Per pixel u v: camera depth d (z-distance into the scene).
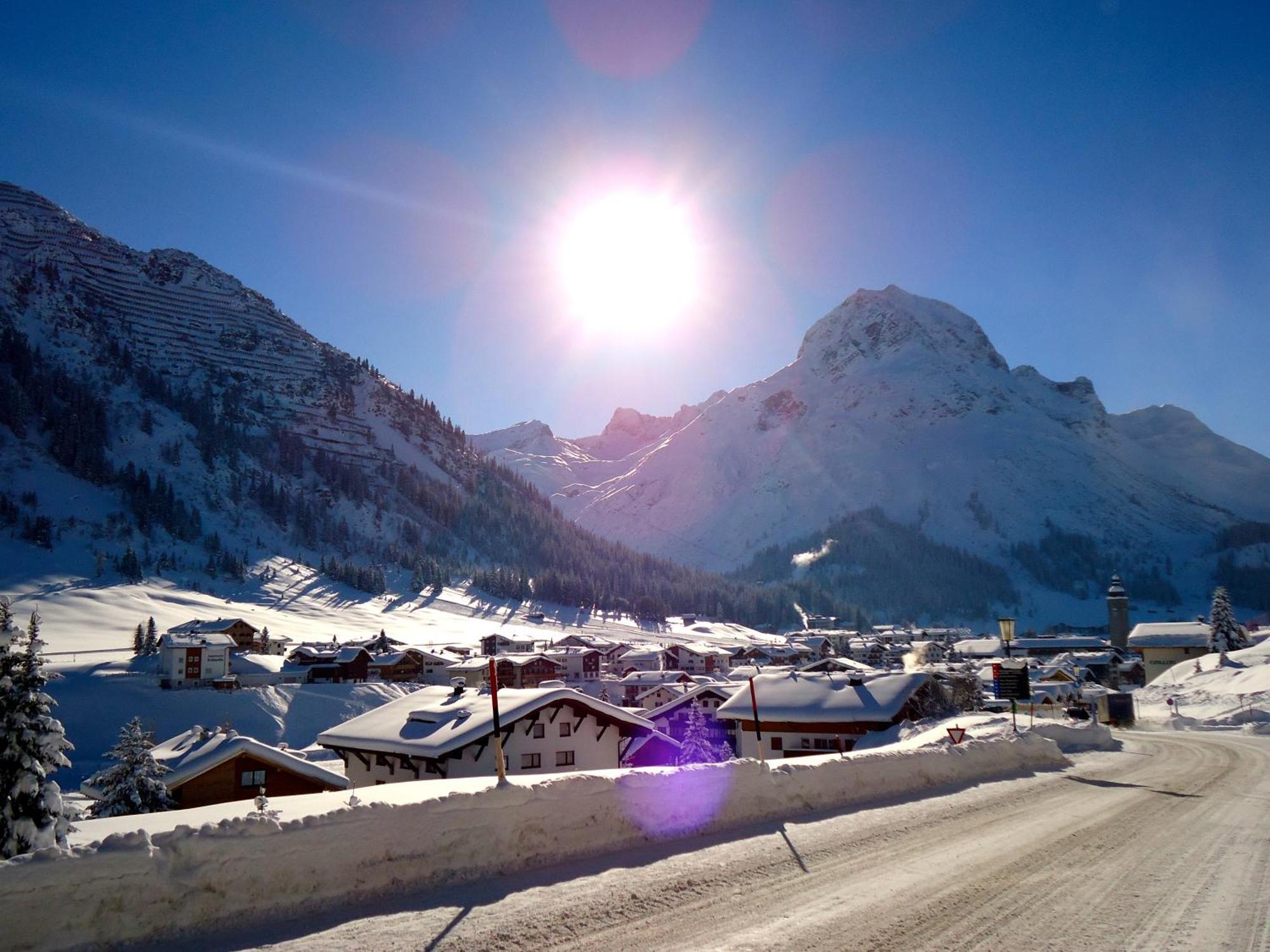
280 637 134.88
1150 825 13.85
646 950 7.27
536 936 7.58
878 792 16.31
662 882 9.48
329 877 8.43
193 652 91.00
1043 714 46.72
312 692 92.25
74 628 123.31
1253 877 10.16
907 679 43.94
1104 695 45.91
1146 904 8.91
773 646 169.88
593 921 8.07
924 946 7.45
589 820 10.98
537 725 34.66
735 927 7.95
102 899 7.10
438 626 187.12
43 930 6.77
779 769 14.52
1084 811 15.31
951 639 195.75
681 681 101.69
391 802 9.38
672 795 12.26
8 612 16.72
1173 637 108.06
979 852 11.45
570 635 173.50
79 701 80.62
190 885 7.59
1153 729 44.03
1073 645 157.38
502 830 10.01
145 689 86.06
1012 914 8.47
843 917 8.30
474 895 8.79
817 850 11.29
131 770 26.14
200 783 27.30
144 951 7.02
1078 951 7.36
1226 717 43.78
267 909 7.90
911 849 11.56
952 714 43.81
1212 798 17.02
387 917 8.02
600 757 36.66
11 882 6.71
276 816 8.65
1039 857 11.22
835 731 42.09
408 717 34.19
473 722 31.56
